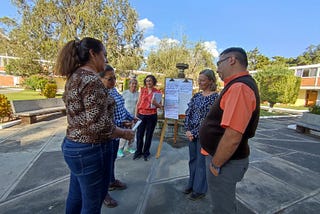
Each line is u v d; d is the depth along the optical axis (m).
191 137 2.39
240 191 2.68
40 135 4.80
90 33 14.49
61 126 5.81
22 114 5.74
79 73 1.24
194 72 19.69
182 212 2.18
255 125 1.39
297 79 14.75
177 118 3.97
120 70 16.17
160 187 2.67
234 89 1.30
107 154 1.41
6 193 2.36
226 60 1.41
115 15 15.21
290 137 6.21
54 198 2.29
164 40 20.73
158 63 21.22
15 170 2.94
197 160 2.38
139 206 2.25
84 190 1.35
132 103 3.78
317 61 36.34
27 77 17.75
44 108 7.18
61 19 14.69
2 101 5.60
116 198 2.38
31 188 2.48
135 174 3.02
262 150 4.59
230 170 1.44
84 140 1.23
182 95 4.06
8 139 4.42
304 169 3.55
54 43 14.70
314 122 6.74
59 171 2.95
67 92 1.25
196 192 2.38
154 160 3.58
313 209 2.34
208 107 2.33
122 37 16.30
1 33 17.38
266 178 3.10
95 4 14.62
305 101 22.16
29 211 2.06
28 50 15.41
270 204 2.41
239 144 1.35
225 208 1.52
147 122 3.57
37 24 14.69
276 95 14.25
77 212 1.62
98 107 1.19
